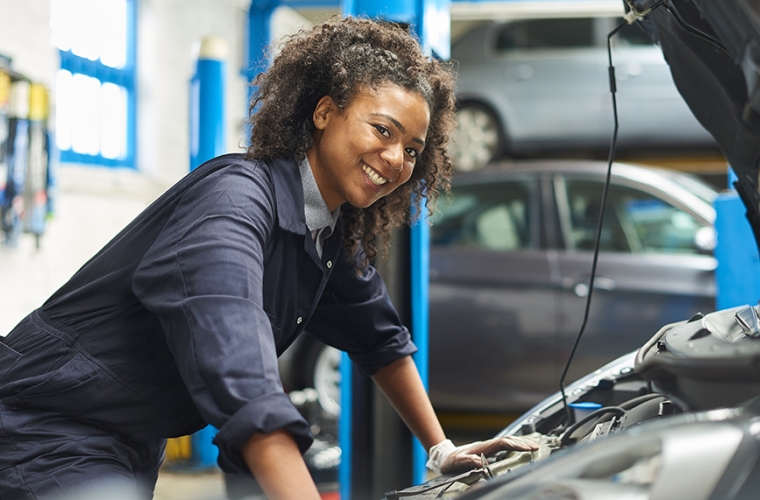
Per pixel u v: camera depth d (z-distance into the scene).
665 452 0.63
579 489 0.64
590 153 5.82
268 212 1.00
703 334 0.92
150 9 4.45
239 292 0.87
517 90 5.50
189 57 4.75
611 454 0.66
